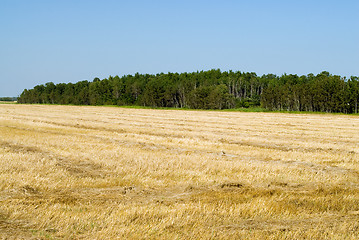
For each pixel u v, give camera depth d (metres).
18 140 21.44
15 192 10.12
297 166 15.60
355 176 14.03
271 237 7.48
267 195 10.99
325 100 90.25
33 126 33.22
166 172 13.56
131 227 7.73
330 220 8.82
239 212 8.95
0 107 85.75
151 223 8.03
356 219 8.94
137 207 9.04
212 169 14.32
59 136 24.69
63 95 157.75
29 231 7.39
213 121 45.53
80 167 14.25
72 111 69.06
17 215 8.13
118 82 146.25
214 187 11.72
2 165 13.26
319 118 54.44
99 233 7.39
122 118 48.66
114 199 10.01
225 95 108.81
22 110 70.50
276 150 20.95
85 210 8.88
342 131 33.88
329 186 12.27
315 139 27.56
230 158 17.45
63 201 9.60
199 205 9.38
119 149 19.08
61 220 7.98
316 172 14.48
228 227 8.05
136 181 12.15
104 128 33.50
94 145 20.36
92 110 75.56
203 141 24.45
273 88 101.00
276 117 56.34
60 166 13.92
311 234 7.71
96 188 11.23
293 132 32.41
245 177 13.21
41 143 20.47
